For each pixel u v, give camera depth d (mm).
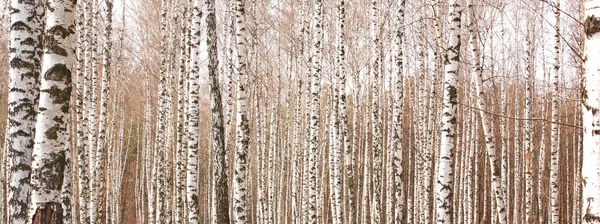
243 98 9547
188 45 15289
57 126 4898
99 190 12680
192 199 9773
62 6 4992
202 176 31656
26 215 5297
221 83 18922
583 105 3889
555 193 13484
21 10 5445
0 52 16750
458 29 7984
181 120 13484
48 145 4836
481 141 23797
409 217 18578
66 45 5012
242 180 9477
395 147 11617
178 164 13391
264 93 21141
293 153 21188
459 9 7992
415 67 21047
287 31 19656
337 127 12836
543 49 18125
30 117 5434
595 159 3748
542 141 18266
